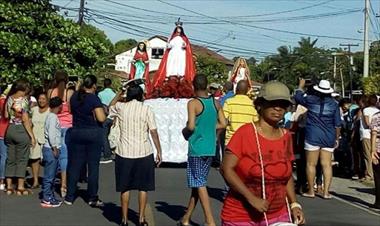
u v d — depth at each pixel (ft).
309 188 45.01
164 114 60.34
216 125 32.86
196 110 32.12
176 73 63.77
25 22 64.18
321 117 43.80
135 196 42.68
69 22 68.03
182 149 60.39
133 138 32.71
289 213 18.58
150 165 33.06
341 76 232.12
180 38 64.69
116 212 37.58
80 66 68.59
